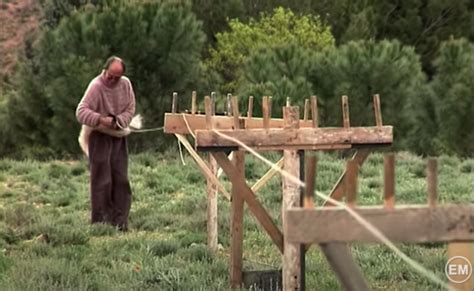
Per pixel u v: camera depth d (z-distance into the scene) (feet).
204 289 39.78
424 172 82.69
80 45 105.40
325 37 169.68
